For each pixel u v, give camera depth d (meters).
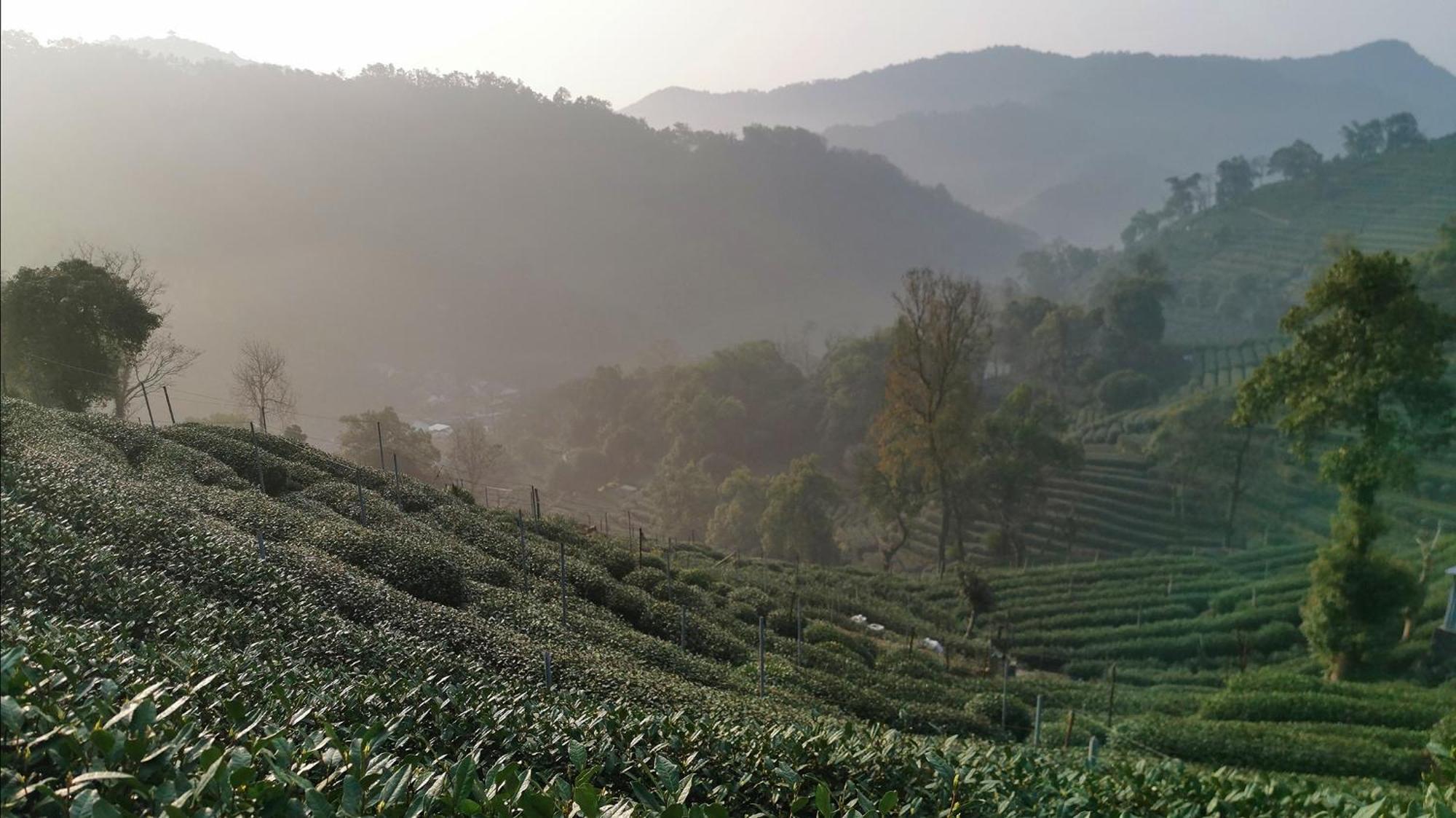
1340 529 43.69
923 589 63.41
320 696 8.20
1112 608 57.00
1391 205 191.62
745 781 8.38
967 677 43.25
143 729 4.78
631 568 43.72
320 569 21.34
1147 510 91.12
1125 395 130.25
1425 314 41.22
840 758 9.09
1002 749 12.27
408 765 5.27
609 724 9.02
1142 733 32.44
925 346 71.12
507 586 32.06
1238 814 10.34
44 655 5.57
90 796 3.83
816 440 152.50
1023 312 153.38
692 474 121.56
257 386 80.19
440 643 18.11
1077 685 42.56
